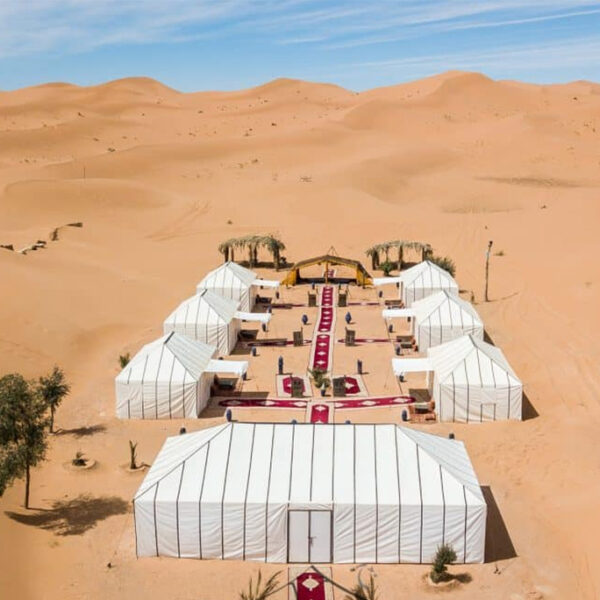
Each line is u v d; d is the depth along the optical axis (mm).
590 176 110188
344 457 26047
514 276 62562
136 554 25516
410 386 40125
